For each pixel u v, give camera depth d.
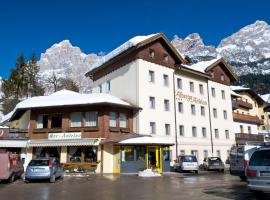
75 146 35.38
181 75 45.41
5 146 35.25
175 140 41.88
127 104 36.94
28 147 36.22
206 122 47.84
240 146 23.09
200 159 45.28
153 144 34.44
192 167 34.50
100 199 13.92
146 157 35.06
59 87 97.25
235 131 57.03
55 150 36.00
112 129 35.19
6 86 90.50
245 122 60.38
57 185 20.62
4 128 36.50
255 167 12.49
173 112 42.56
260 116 76.88
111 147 34.25
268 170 12.03
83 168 33.84
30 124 37.03
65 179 25.44
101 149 34.00
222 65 53.53
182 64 46.16
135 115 38.47
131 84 39.94
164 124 40.94
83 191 17.11
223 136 50.50
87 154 34.84
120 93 41.56
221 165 38.56
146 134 38.28
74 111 35.88
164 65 42.75
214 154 47.84
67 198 14.38
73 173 32.41
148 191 16.77
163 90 41.84
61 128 35.84
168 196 14.61
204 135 47.28
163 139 37.44
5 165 22.02
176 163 36.53
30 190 17.83
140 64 39.59
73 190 17.62
